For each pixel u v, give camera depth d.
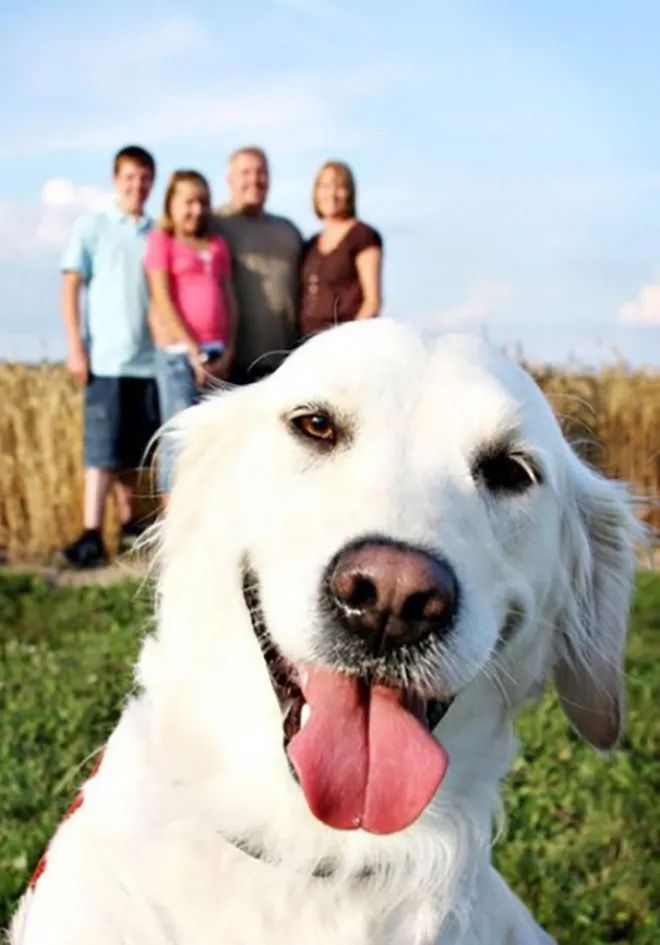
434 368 1.93
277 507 1.88
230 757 1.88
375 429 1.88
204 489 2.06
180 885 1.82
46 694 4.22
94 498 6.75
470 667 1.77
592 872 3.02
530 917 2.27
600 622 2.29
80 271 6.41
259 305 5.54
